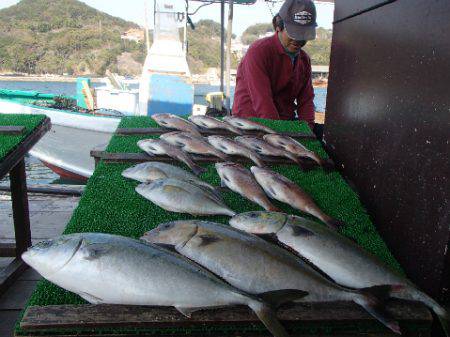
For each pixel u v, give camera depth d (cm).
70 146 734
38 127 291
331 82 290
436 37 141
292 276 136
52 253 135
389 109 183
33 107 710
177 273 129
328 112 298
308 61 417
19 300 246
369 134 210
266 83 372
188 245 149
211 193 200
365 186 216
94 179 228
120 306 125
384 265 145
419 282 149
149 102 786
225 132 316
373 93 204
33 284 264
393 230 175
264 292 128
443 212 133
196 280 128
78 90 870
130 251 133
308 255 152
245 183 213
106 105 900
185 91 790
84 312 121
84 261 132
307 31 351
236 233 151
